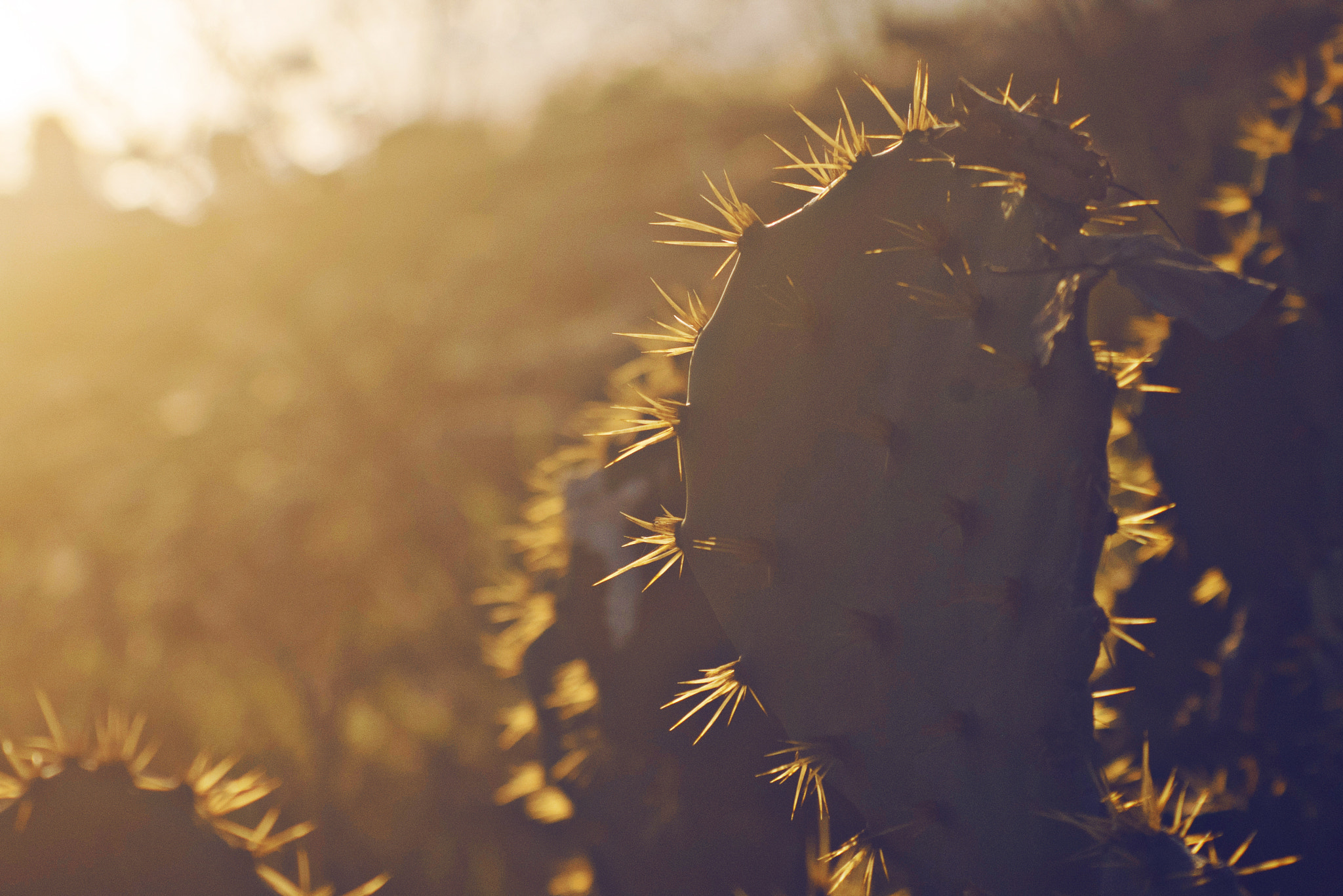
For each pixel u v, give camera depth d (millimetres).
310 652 1825
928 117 758
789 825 890
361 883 1302
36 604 2227
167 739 1734
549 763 979
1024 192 718
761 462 765
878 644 739
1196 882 703
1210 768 918
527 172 5000
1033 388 707
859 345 752
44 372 4621
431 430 2498
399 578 1987
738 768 896
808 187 786
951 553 726
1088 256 697
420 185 4816
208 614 1972
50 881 771
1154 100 1755
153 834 784
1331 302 875
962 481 724
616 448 969
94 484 2891
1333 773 880
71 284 5656
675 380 927
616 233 4133
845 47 3049
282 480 2232
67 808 781
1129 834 710
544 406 2627
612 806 926
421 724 1665
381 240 4254
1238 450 898
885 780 745
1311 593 897
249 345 3275
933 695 730
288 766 1579
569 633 944
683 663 906
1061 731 705
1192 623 937
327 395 2482
